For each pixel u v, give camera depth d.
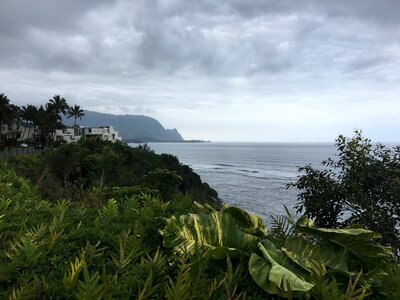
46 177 17.72
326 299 2.12
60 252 2.84
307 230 2.90
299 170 6.99
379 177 6.35
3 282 2.41
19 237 3.16
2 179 9.43
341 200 6.44
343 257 2.82
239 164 160.62
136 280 2.31
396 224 6.11
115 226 3.63
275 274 2.32
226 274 2.35
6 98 70.94
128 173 34.75
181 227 2.98
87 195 8.41
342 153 6.70
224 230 2.97
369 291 2.43
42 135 89.44
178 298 1.95
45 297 2.17
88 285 1.96
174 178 21.31
